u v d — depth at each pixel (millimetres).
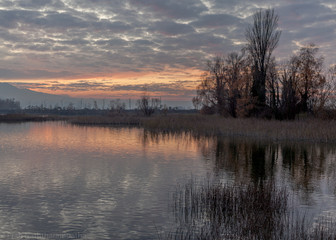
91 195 13852
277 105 46438
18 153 25906
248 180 16625
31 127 55875
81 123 66875
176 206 12203
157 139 36188
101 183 16000
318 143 31484
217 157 24062
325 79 45531
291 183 16078
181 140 34906
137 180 16688
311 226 10016
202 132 41844
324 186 15438
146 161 22438
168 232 9797
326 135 32562
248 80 48188
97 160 22766
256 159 23125
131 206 12305
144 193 14141
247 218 9945
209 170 19328
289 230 9555
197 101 56938
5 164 21094
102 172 18656
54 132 45531
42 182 16188
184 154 25469
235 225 9977
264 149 27875
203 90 55438
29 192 14320
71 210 11883
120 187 15227
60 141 34250
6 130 48719
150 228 10133
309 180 16734
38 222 10680
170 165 20906
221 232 9516
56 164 21172
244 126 38812
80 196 13688
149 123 50938
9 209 11977
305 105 48031
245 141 33469
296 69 48344
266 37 48094
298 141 32969
